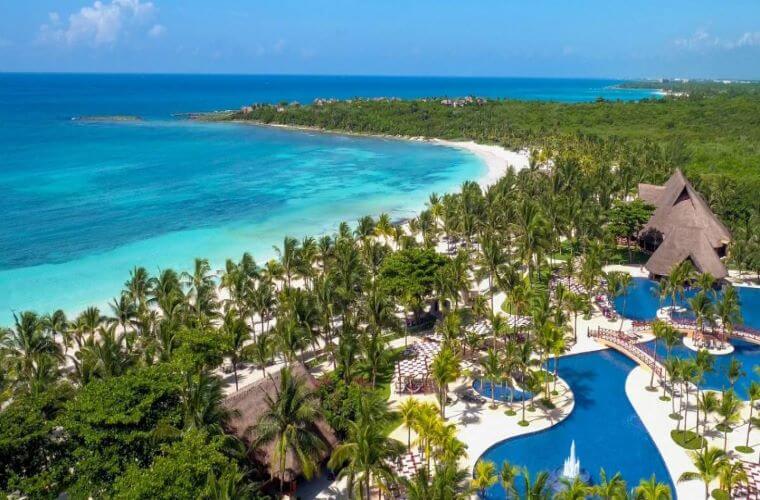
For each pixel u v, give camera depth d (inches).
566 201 4077.3
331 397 1859.0
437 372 1910.7
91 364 1899.6
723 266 3127.5
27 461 1461.6
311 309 2311.8
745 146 6958.7
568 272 3139.8
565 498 1374.3
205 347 2144.4
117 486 1307.8
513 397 2160.4
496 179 6668.3
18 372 2054.6
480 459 1798.7
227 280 2918.3
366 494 1512.1
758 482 1632.6
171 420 1526.8
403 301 2632.9
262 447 1633.9
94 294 3312.0
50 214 5029.5
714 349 2497.5
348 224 4852.4
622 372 2352.4
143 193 5940.0
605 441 1904.5
